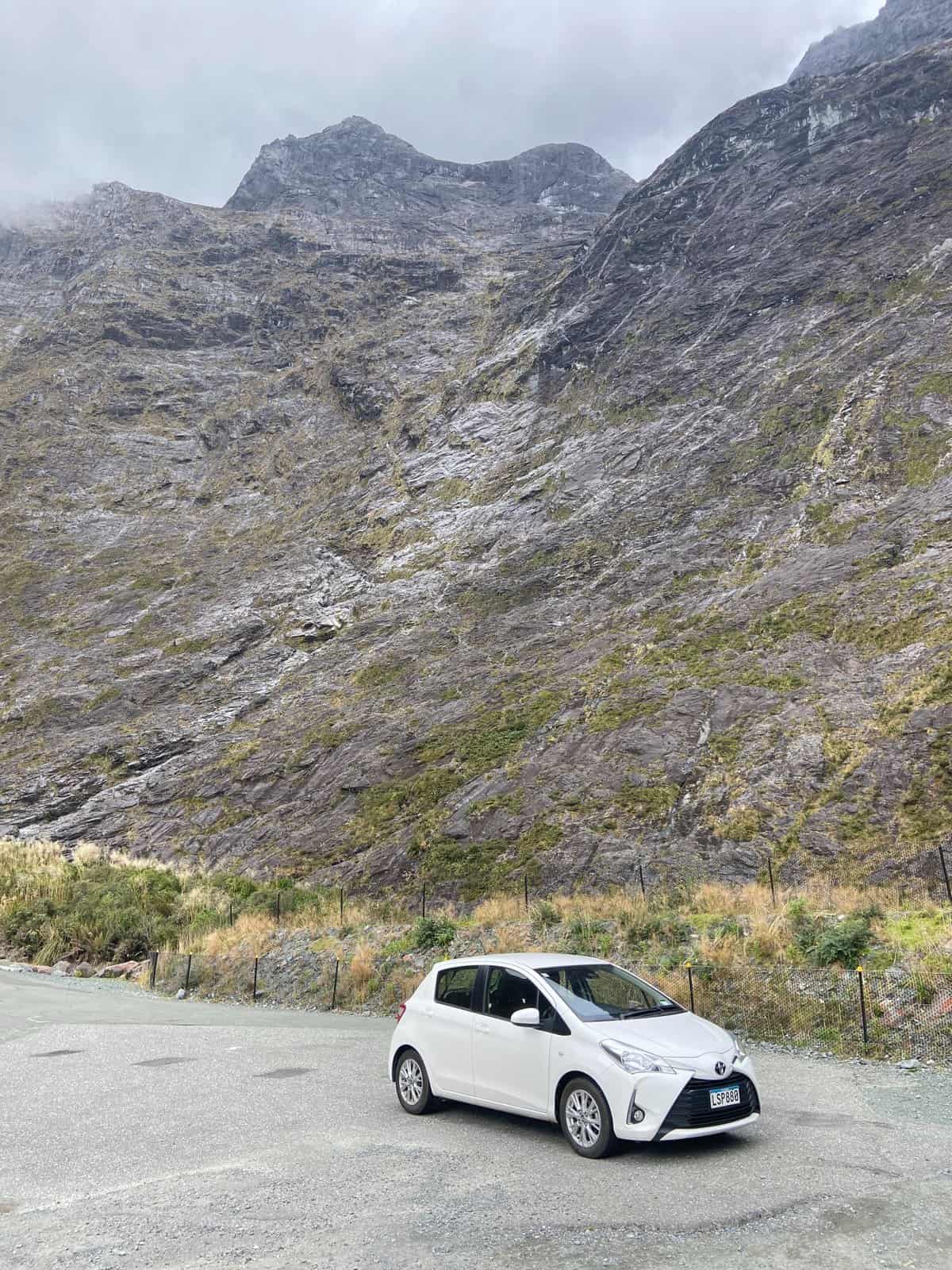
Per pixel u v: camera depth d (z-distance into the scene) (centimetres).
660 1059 714
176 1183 693
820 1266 500
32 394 10619
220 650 6100
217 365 11544
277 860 3619
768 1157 703
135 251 13838
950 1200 597
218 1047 1329
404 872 3097
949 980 1144
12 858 3656
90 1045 1377
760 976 1290
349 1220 593
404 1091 898
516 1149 747
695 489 5541
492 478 7056
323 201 16688
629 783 3056
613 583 5050
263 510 8344
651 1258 515
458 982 877
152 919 2753
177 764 4950
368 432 9006
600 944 1522
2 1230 601
